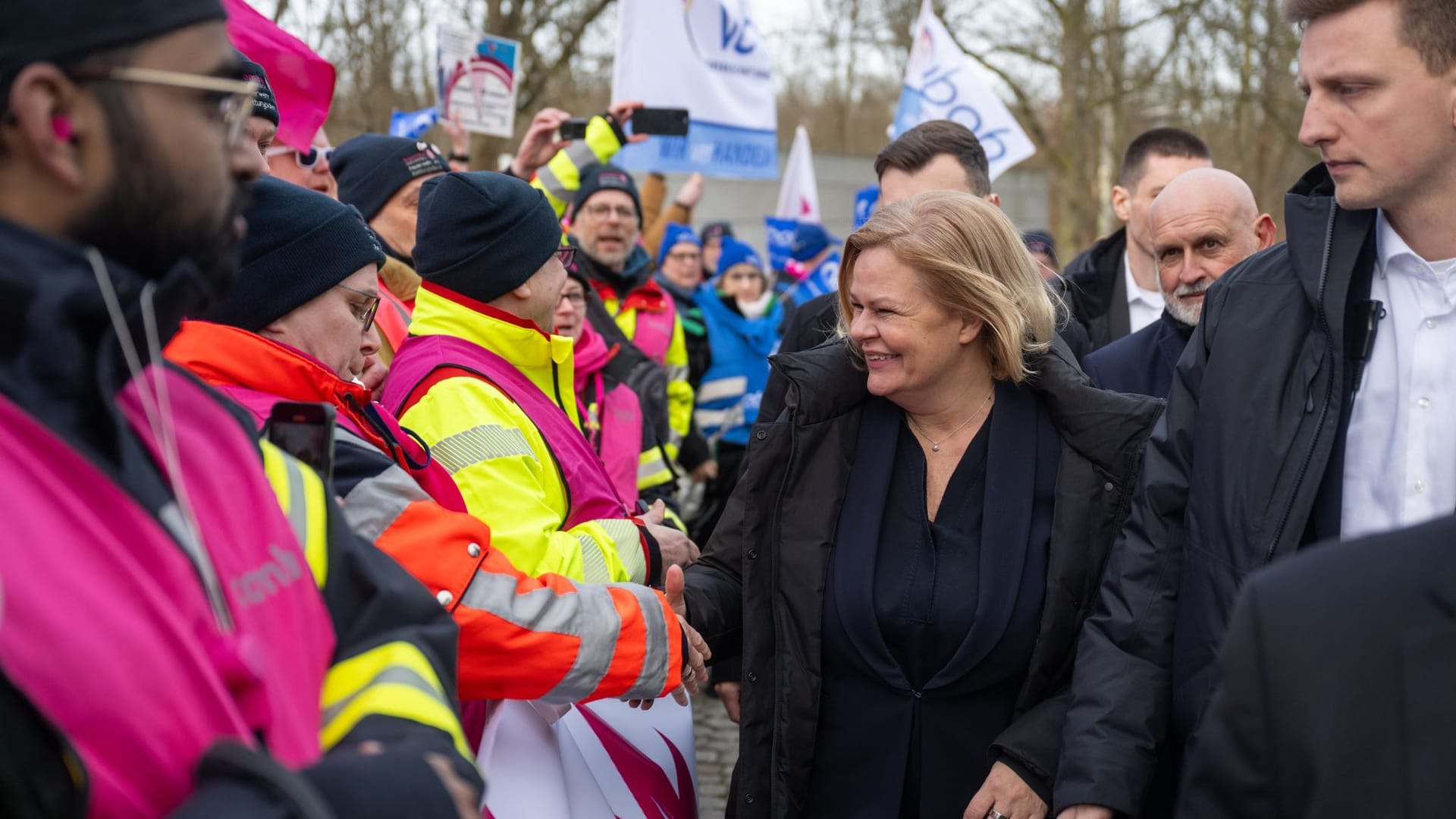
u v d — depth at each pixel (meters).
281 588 1.11
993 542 2.18
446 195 2.30
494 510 2.01
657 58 5.82
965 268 2.14
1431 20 1.62
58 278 0.92
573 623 1.76
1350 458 1.85
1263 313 1.94
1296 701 1.11
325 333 1.82
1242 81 17.33
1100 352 3.31
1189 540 1.96
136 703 0.88
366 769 0.98
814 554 2.24
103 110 0.95
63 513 0.90
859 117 33.16
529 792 1.94
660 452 4.56
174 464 1.01
